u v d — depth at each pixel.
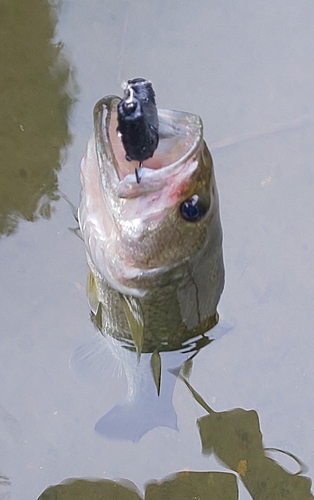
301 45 0.95
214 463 0.83
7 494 0.81
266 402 0.85
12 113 0.90
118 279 0.74
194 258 0.74
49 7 0.94
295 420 0.84
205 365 0.85
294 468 0.83
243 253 0.88
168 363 0.80
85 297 0.86
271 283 0.88
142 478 0.82
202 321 0.79
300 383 0.85
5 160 0.89
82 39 0.94
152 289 0.74
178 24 0.95
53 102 0.91
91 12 0.95
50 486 0.82
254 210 0.90
